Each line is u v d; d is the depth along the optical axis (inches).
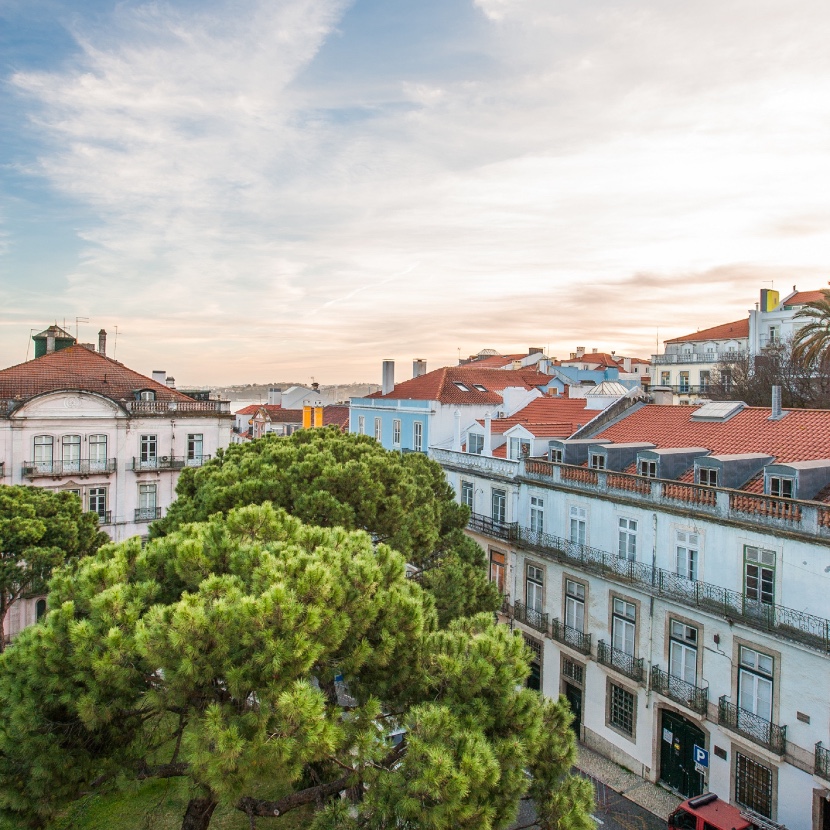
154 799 645.3
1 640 863.7
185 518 739.4
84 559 415.5
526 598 959.6
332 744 320.8
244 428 2726.4
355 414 1680.6
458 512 929.5
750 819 606.5
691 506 718.5
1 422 1234.0
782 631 618.5
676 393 2244.1
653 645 759.7
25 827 353.7
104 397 1332.4
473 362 3179.1
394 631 396.5
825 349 1365.7
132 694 348.8
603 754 824.9
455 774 323.0
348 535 471.2
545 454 1038.4
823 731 594.6
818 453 712.4
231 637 332.2
